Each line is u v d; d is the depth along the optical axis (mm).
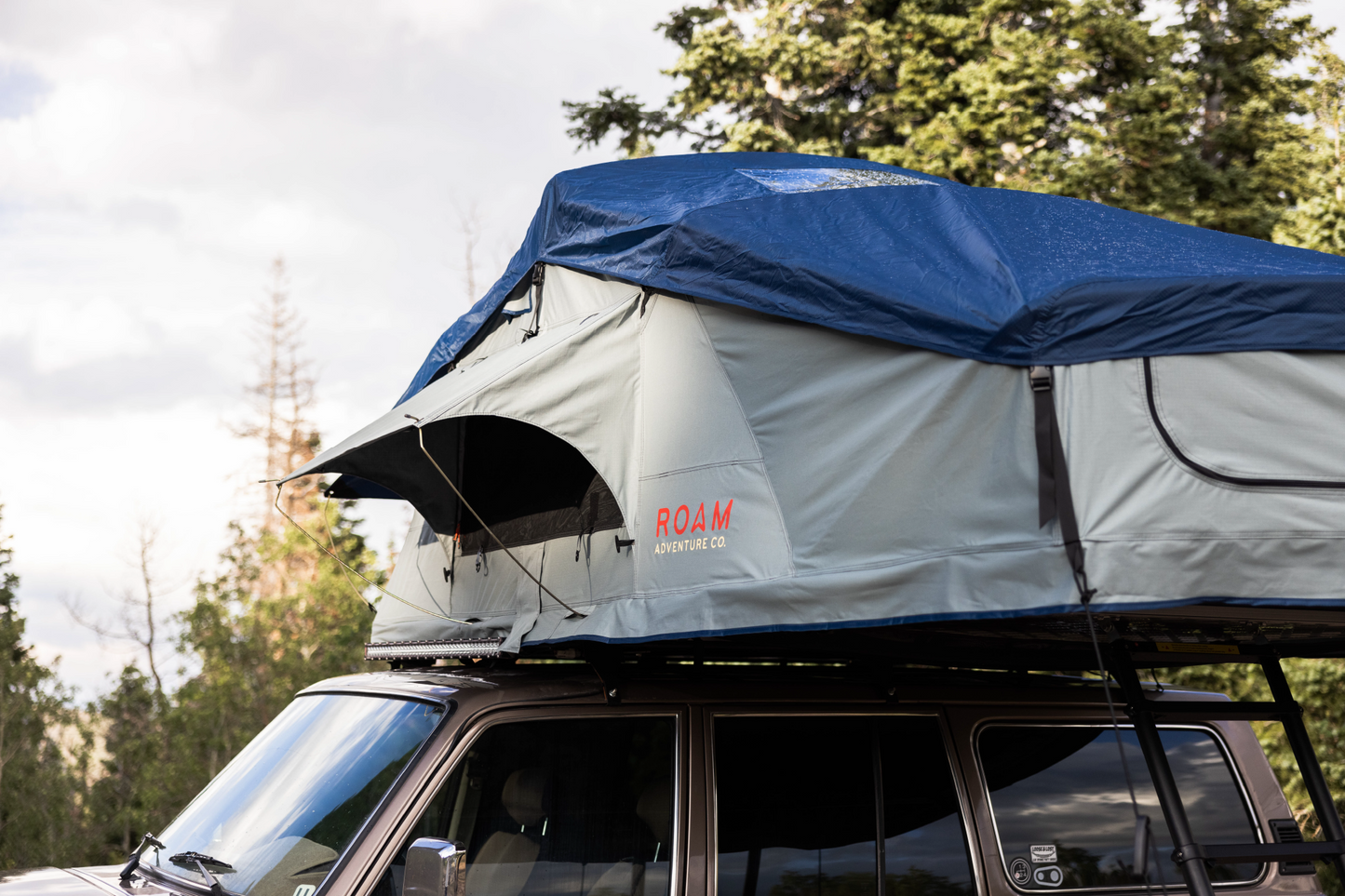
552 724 3383
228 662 16828
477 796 3203
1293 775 11977
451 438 4398
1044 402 2828
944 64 20719
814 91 21047
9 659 16984
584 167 4648
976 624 3426
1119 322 2863
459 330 5062
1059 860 3795
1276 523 2779
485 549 4328
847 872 3535
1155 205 18672
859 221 3617
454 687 3453
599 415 3691
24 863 15898
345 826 3129
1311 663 12125
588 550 3736
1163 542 2723
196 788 16156
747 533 3244
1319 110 19984
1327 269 3221
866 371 3150
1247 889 4008
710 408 3447
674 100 20719
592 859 3273
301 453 48438
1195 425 2828
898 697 3836
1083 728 4047
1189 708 4023
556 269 4312
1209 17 26078
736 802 3484
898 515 2973
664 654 3852
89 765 17406
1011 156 18938
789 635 3639
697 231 3586
